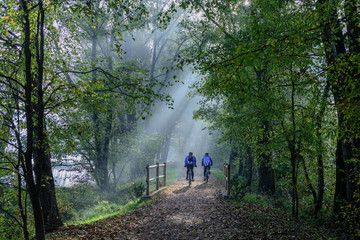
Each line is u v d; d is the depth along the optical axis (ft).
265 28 15.76
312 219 31.71
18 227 24.47
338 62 17.02
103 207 39.04
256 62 16.05
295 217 29.40
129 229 23.65
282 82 27.22
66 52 22.66
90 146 51.47
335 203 31.86
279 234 21.45
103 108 20.94
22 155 19.47
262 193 45.75
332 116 25.49
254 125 34.60
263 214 28.14
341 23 18.60
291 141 27.61
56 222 27.37
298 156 28.60
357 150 22.15
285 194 46.75
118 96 20.94
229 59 15.94
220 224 24.07
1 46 18.80
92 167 49.49
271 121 31.81
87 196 48.52
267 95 25.17
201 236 21.08
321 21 16.49
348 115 17.10
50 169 27.99
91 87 20.13
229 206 31.04
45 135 21.30
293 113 26.50
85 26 47.93
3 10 18.63
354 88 16.57
